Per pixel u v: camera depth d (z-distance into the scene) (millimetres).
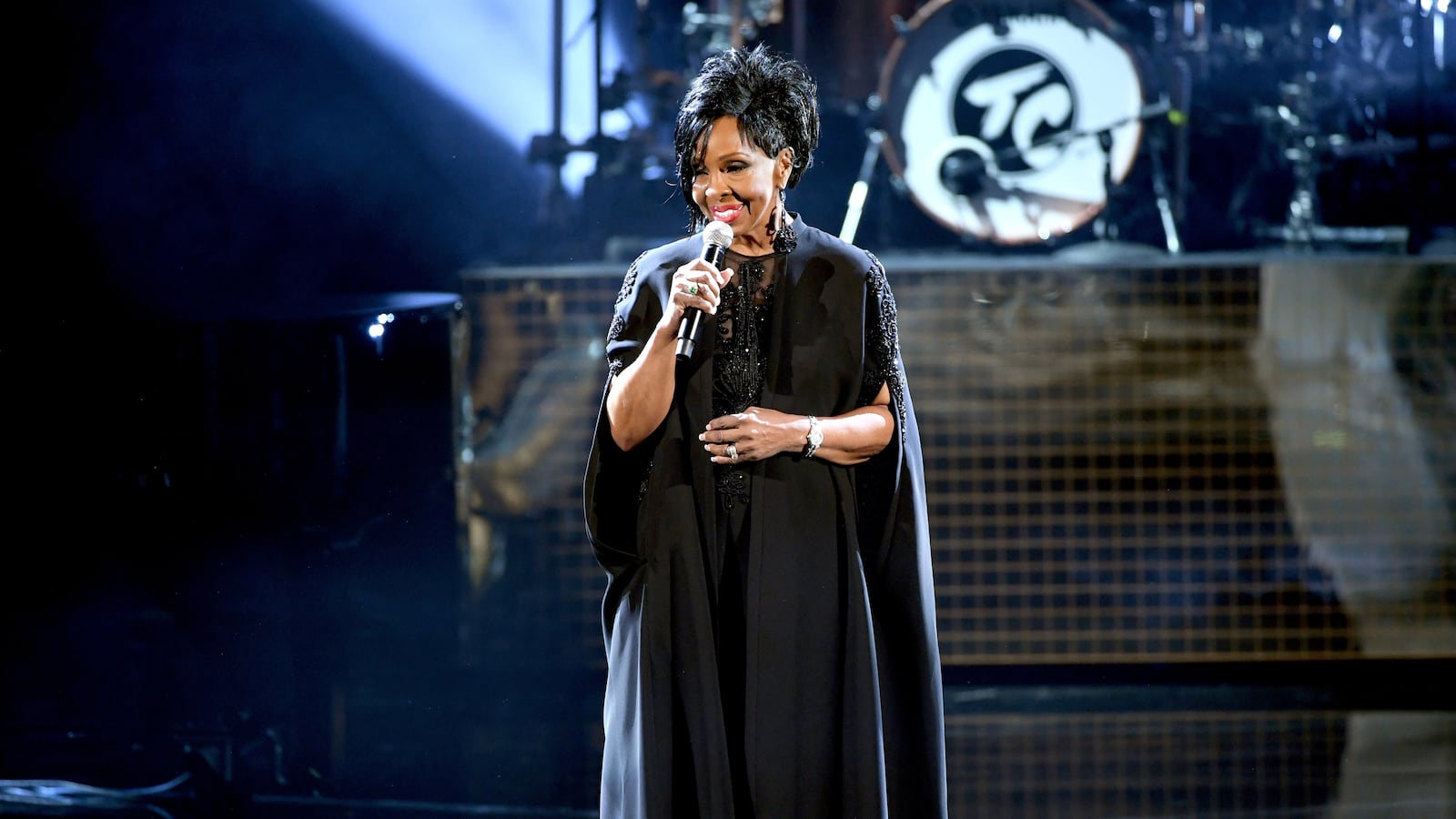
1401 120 21438
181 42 17500
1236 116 21547
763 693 7719
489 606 17891
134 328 13875
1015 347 18172
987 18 21328
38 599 14719
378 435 15227
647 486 7973
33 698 15180
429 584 16891
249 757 14125
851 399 8016
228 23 17719
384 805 13383
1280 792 13820
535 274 17891
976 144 21469
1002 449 18234
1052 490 18172
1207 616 18172
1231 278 18031
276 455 14172
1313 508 18094
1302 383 18047
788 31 22438
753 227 7887
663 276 8000
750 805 7719
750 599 7754
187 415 13953
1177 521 18141
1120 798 13672
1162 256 19234
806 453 7770
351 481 14781
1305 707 17094
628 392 7668
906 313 18234
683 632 7758
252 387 14047
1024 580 18234
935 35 21359
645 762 7707
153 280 17312
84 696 15141
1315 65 21344
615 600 8188
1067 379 18156
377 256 19328
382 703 17109
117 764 14234
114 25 17219
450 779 14250
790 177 8102
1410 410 17984
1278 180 21859
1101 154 21281
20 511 14266
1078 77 21359
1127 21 22062
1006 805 13469
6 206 17109
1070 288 18125
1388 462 18031
